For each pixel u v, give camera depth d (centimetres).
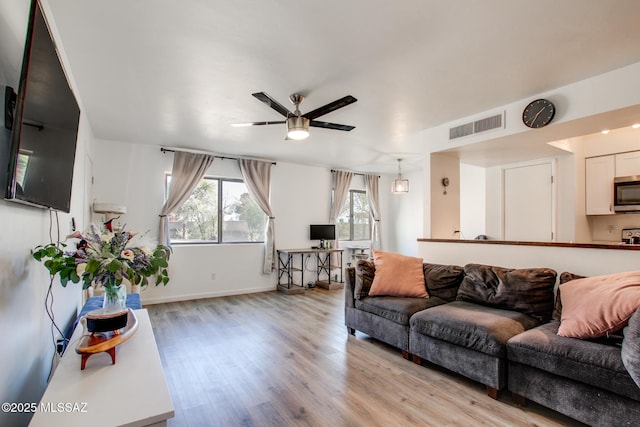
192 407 215
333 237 671
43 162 132
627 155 425
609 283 213
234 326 386
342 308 473
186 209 533
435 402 222
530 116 309
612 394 177
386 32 206
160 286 503
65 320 218
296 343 331
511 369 222
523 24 199
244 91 295
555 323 240
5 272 107
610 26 201
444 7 182
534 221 468
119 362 136
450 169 433
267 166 601
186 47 224
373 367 276
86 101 318
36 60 116
